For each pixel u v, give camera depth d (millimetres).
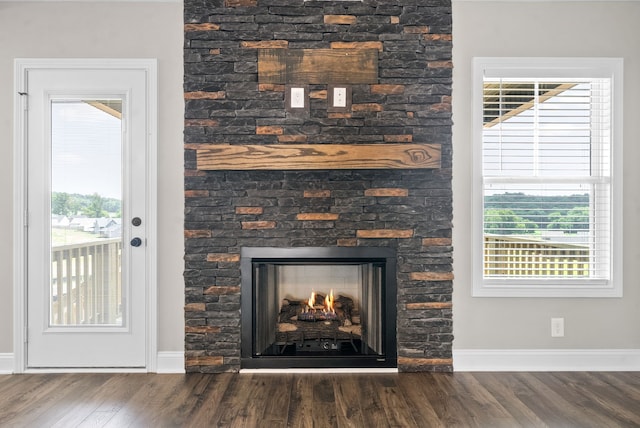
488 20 3248
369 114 3156
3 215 3244
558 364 3256
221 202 3152
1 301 3242
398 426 2383
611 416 2498
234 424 2404
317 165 3047
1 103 3236
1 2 3227
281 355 3209
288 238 3158
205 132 3143
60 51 3232
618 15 3266
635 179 3271
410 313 3182
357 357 3195
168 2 3244
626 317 3264
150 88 3232
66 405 2650
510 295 3246
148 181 3242
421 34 3170
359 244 3162
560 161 3299
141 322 3246
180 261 3248
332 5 3158
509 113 3295
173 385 2957
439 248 3180
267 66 3137
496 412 2549
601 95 3305
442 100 3168
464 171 3256
